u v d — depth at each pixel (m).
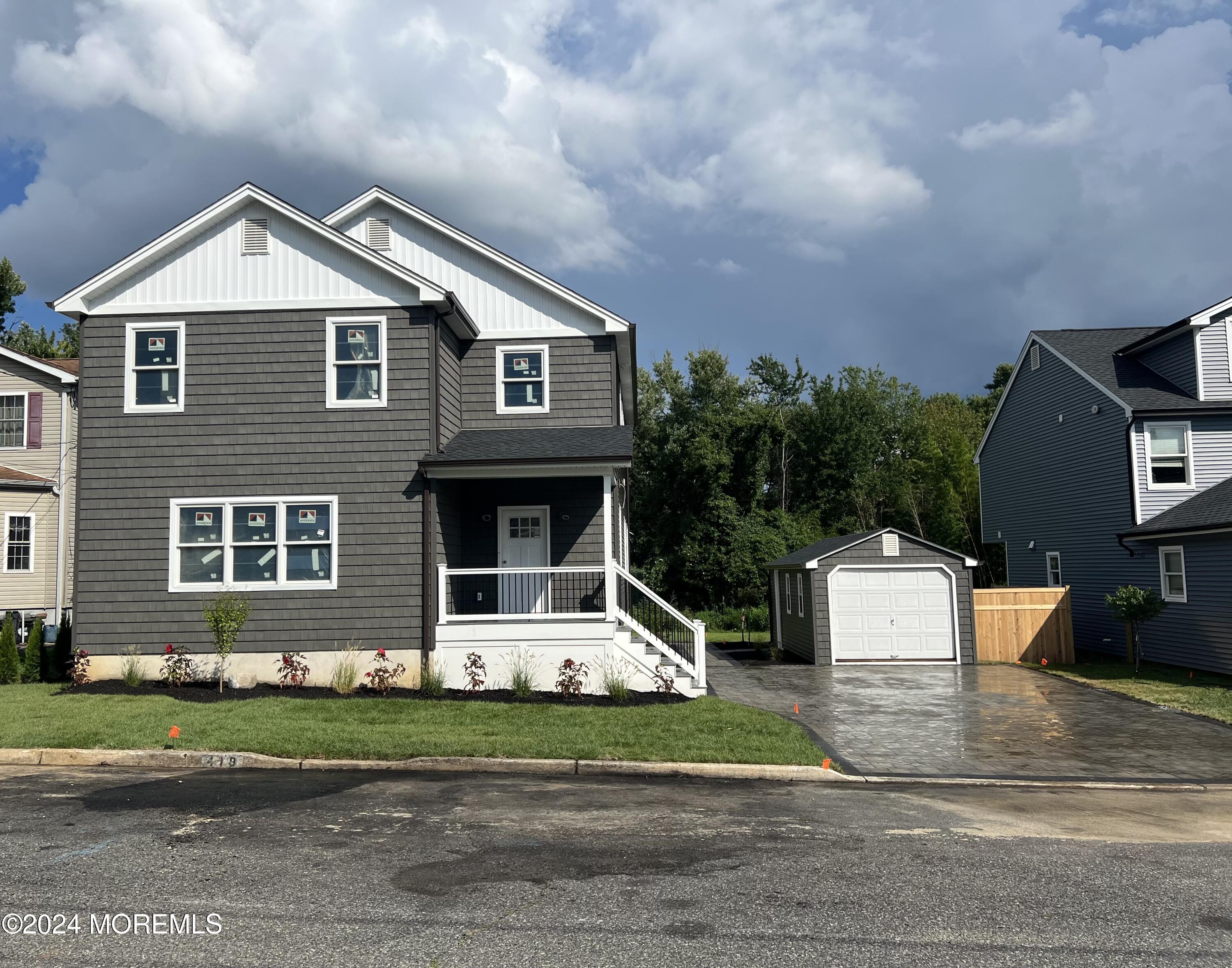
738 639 29.91
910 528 47.72
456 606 17.20
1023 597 21.73
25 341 47.81
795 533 41.47
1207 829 7.96
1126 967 4.80
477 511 18.05
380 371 15.90
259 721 11.81
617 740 11.02
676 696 14.47
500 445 16.47
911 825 7.85
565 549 17.97
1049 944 5.11
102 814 7.94
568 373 18.45
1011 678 18.42
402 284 15.98
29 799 8.52
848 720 13.54
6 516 22.61
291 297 16.02
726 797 8.95
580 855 6.77
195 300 16.02
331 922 5.36
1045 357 26.56
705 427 41.22
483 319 18.64
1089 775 10.20
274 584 15.52
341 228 19.05
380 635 15.41
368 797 8.69
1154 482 21.66
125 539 15.64
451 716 12.48
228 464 15.73
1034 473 27.31
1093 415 23.64
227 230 16.16
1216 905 5.78
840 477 50.00
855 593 21.11
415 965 4.76
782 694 16.25
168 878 6.16
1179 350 22.75
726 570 39.38
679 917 5.47
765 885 6.08
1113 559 22.70
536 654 15.13
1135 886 6.15
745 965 4.78
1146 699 15.55
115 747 10.45
